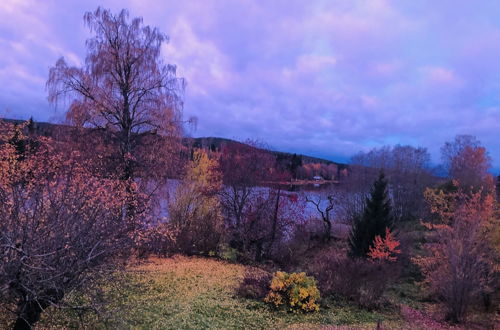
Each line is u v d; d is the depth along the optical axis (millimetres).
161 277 13516
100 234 6953
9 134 10523
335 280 13289
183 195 20500
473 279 12898
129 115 18047
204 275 14773
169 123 18531
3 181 7531
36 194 6391
